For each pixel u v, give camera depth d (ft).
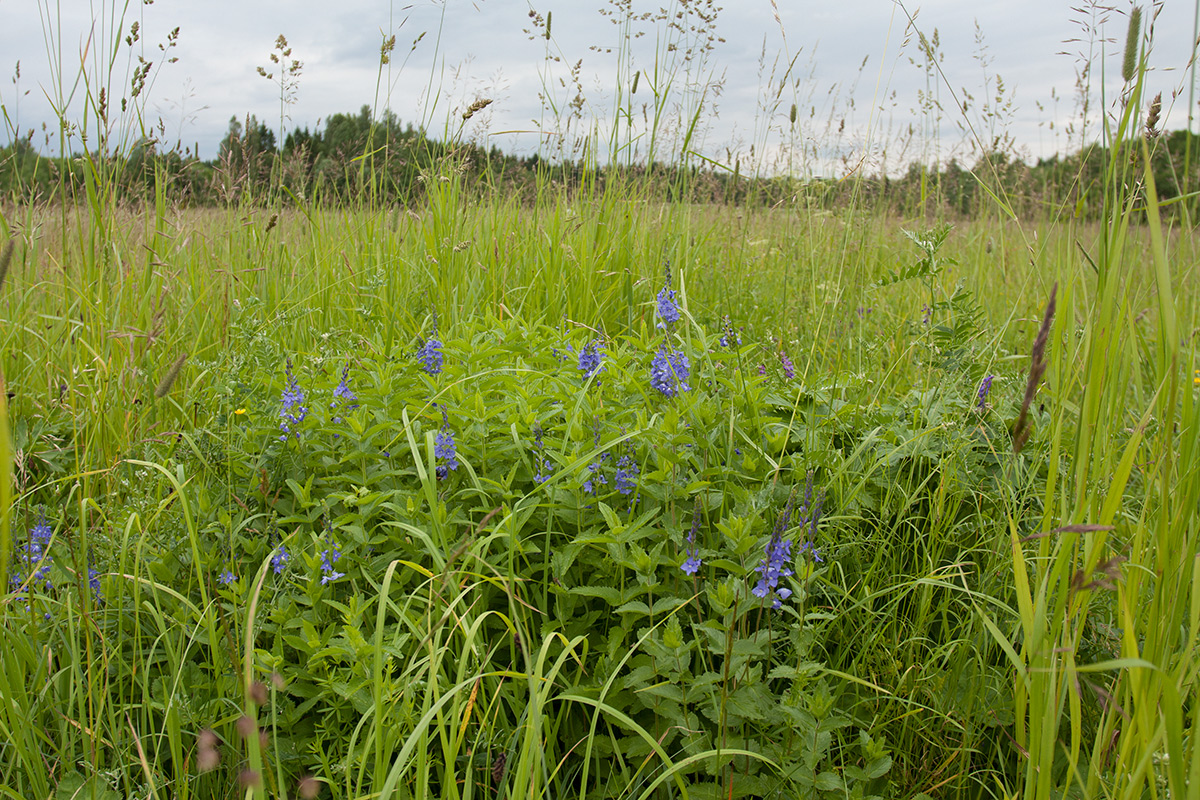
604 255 17.20
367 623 8.16
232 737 7.18
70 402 10.96
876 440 10.13
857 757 7.72
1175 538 5.68
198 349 13.39
